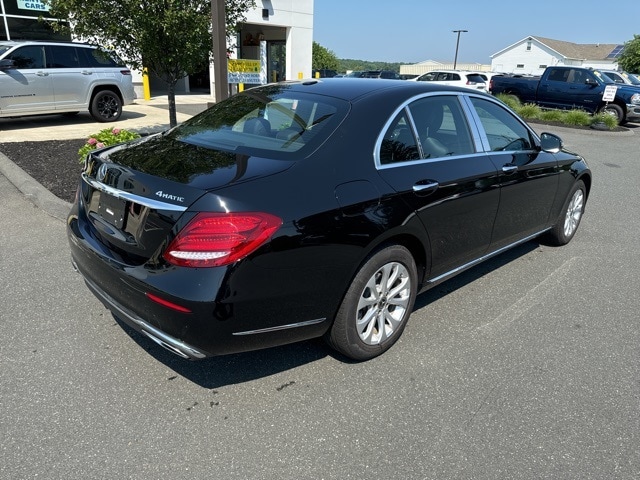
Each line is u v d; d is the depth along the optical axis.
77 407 2.65
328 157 2.79
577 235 5.91
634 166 10.71
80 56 11.23
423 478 2.30
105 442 2.43
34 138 9.31
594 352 3.40
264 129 3.11
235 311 2.40
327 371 3.06
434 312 3.88
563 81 19.48
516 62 69.75
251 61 10.22
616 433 2.64
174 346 2.50
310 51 22.28
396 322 3.26
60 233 4.98
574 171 5.03
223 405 2.72
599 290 4.38
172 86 8.04
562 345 3.47
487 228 3.88
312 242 2.57
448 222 3.41
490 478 2.32
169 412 2.65
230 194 2.40
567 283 4.50
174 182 2.48
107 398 2.73
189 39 7.13
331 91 3.37
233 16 7.95
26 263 4.29
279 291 2.52
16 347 3.13
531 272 4.73
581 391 2.98
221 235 2.33
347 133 2.93
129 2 6.68
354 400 2.81
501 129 4.13
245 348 2.57
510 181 3.97
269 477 2.27
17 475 2.21
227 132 3.20
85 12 6.75
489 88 22.47
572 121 17.11
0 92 10.16
